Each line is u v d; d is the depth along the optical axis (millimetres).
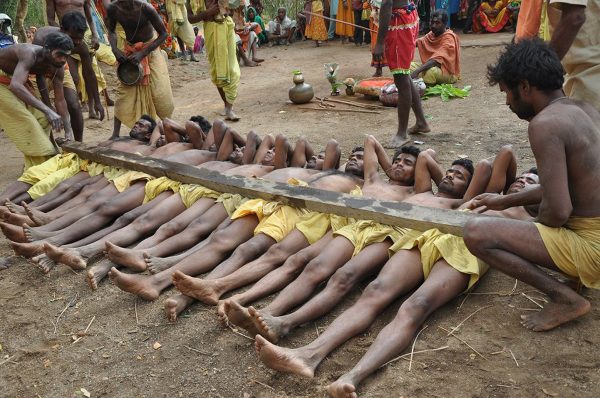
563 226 2852
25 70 5160
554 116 2625
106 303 3537
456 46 8781
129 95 6441
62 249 3809
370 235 3365
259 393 2670
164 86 6562
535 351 2738
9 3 13102
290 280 3430
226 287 3396
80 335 3252
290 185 3949
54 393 2818
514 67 2729
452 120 7176
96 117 8555
